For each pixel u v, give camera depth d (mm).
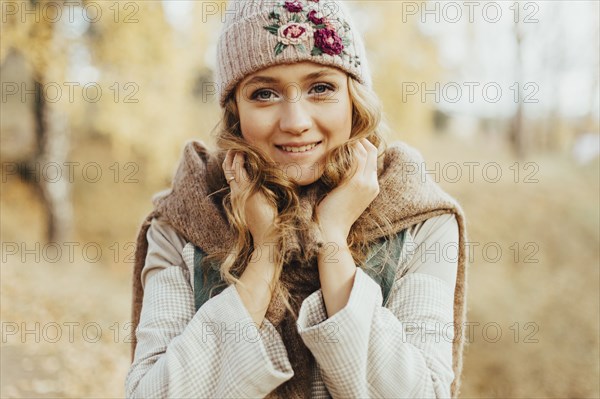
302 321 1105
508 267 8359
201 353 1082
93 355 4582
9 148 10789
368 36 7441
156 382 1056
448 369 1126
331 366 1053
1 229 9180
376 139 1429
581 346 6273
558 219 9586
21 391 3758
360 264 1227
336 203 1203
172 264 1324
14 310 5008
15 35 5902
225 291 1152
